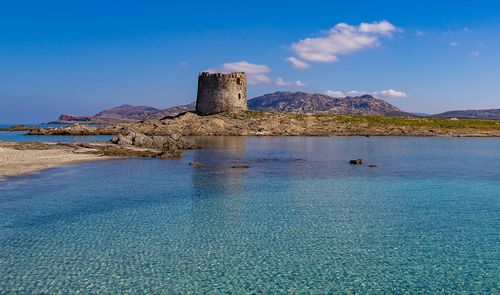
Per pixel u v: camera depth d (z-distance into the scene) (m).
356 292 14.88
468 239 20.56
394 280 15.88
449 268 17.00
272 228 22.33
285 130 102.38
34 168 40.66
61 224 22.64
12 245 19.34
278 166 46.16
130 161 48.75
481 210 26.19
